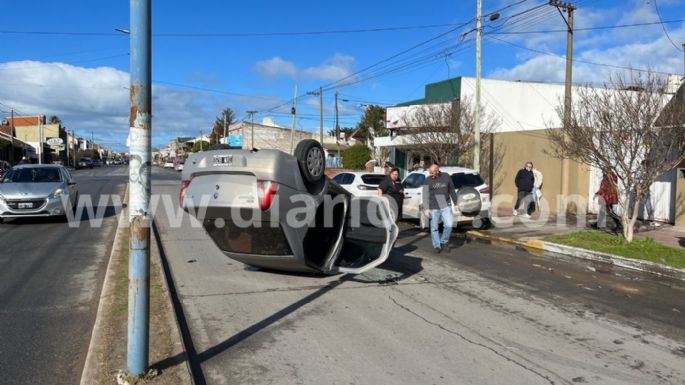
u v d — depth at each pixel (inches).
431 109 852.6
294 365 177.5
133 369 152.0
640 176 405.7
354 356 185.9
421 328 217.6
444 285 295.9
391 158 1227.9
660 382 169.6
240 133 3154.5
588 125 418.3
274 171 252.7
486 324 225.5
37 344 195.0
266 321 224.5
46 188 523.5
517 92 1065.5
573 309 253.3
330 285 289.3
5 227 498.0
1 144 2081.7
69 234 456.4
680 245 423.5
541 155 711.1
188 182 275.7
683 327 228.2
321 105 1704.0
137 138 146.5
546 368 178.2
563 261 382.3
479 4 702.5
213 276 305.9
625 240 417.1
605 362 185.3
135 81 144.3
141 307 151.7
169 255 367.6
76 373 170.2
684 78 476.4
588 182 649.0
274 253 280.5
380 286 289.1
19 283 284.4
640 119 383.9
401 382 164.7
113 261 318.3
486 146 823.7
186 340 201.3
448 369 175.5
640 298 278.1
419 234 506.3
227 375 169.3
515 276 325.7
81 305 244.4
